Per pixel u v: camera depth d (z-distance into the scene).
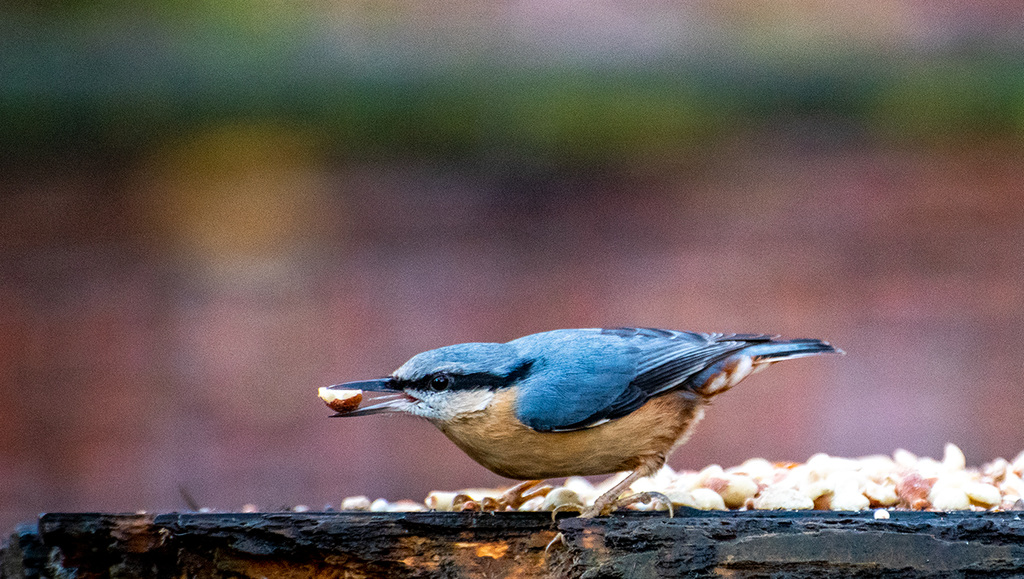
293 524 5.16
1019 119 15.62
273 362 13.05
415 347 13.10
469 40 16.64
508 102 16.34
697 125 16.44
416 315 13.66
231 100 16.23
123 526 5.22
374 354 13.00
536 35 16.86
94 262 14.83
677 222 15.08
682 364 5.88
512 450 5.73
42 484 11.62
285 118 16.28
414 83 16.31
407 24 16.62
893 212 14.74
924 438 11.62
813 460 6.27
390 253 14.97
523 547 5.14
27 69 16.12
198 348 13.38
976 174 15.39
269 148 16.27
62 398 12.66
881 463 6.36
